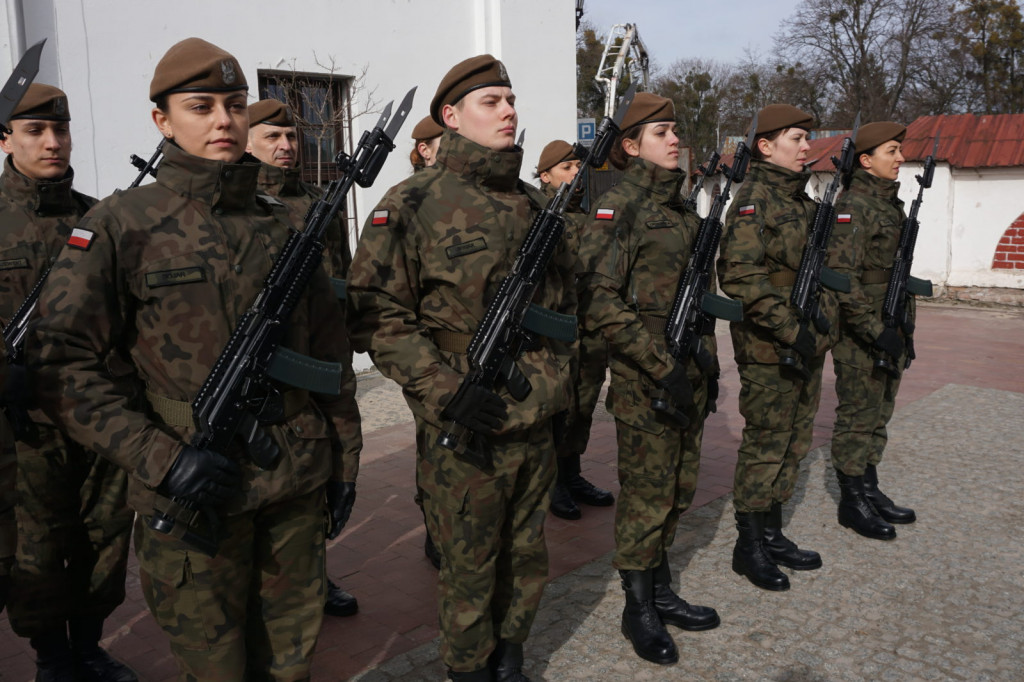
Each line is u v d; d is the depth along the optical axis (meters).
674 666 3.03
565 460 4.70
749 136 3.36
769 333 3.60
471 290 2.47
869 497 4.45
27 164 2.84
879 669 2.98
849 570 3.80
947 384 7.61
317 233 2.11
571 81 9.31
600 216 3.11
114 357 1.99
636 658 3.09
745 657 3.08
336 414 2.26
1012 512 4.47
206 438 1.87
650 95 3.20
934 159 4.66
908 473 5.15
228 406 1.90
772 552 3.85
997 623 3.30
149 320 1.94
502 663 2.74
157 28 6.55
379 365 2.49
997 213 12.48
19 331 2.45
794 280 3.78
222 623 1.98
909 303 4.57
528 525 2.67
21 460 2.60
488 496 2.50
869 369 4.20
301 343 2.14
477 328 2.47
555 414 2.71
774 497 3.81
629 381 3.11
